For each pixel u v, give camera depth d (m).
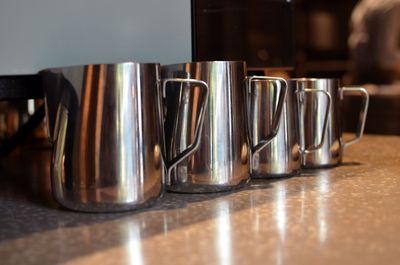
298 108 0.81
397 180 0.75
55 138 0.61
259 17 0.93
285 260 0.43
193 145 0.66
